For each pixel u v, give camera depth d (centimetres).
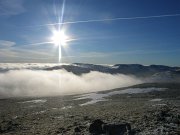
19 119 5441
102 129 2911
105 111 5325
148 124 3162
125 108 5584
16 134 3678
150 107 5116
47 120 4881
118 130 2836
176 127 2997
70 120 4425
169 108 4612
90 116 4594
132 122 3369
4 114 7000
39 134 3388
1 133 4044
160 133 2698
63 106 8138
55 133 3284
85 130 3122
